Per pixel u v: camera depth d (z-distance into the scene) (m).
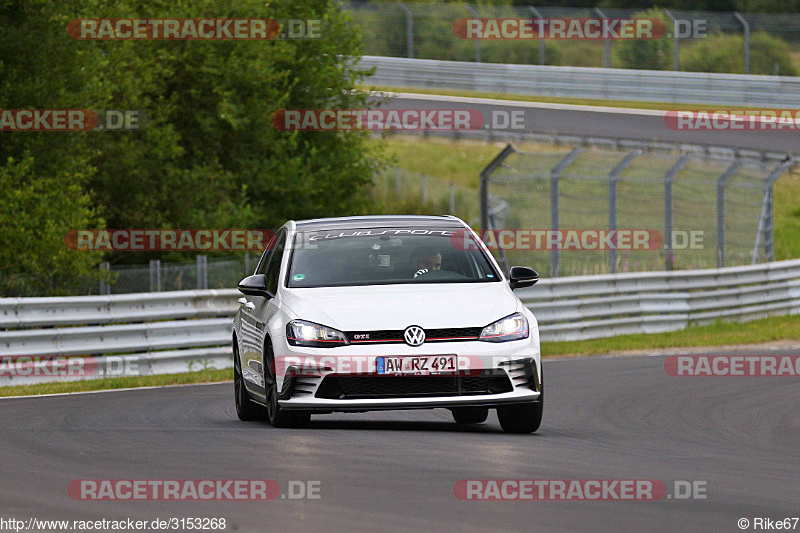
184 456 24.98
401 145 163.88
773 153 135.50
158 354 56.91
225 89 99.50
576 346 69.12
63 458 25.12
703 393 43.78
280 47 100.38
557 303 72.19
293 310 30.06
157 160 94.50
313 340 29.12
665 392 44.16
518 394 29.31
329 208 107.88
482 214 87.06
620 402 40.66
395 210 140.38
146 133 93.19
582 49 194.25
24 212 69.75
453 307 29.73
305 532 17.06
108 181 91.88
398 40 184.88
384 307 29.61
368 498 19.81
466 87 178.12
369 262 32.25
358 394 28.91
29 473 22.92
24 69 78.69
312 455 24.92
